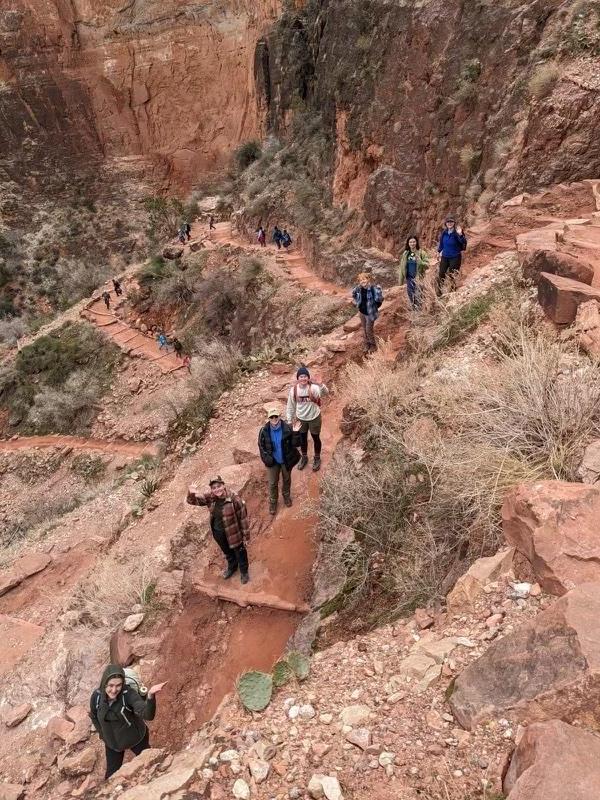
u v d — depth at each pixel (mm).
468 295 7801
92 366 30844
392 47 23453
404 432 5738
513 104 16391
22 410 30078
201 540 7023
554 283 6023
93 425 27641
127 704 4008
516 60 17172
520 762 2479
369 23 25828
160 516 9320
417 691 3213
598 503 3490
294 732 3279
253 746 3234
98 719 4027
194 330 30281
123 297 34750
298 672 3771
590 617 2826
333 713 3352
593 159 13883
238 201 38938
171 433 11414
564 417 4438
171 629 6098
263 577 6242
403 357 7906
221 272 31609
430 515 4730
